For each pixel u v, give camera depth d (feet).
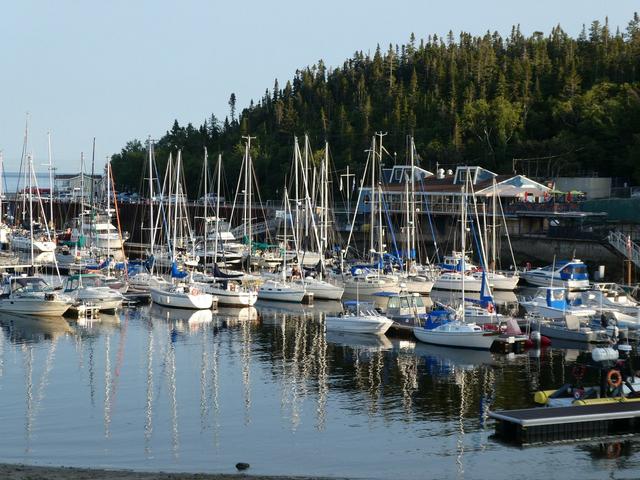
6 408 148.36
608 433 131.95
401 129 558.15
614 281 313.32
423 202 414.62
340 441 131.54
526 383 165.48
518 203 388.37
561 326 209.56
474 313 216.54
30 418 142.51
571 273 299.17
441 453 125.59
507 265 366.63
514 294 293.84
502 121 515.09
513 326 199.21
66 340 207.10
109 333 216.95
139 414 145.48
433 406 150.10
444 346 201.46
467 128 533.14
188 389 161.99
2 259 345.51
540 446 127.34
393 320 220.84
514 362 184.03
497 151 502.79
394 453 125.90
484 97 571.69
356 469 119.65
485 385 164.14
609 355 143.43
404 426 138.82
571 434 130.62
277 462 122.42
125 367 179.52
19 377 170.09
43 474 110.73
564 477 116.16
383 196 410.11
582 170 461.78
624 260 294.46
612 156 456.45
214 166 588.91
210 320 238.89
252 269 362.33
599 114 475.72
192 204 502.79
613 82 554.87
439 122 558.15
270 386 164.45
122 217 534.78
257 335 216.13
